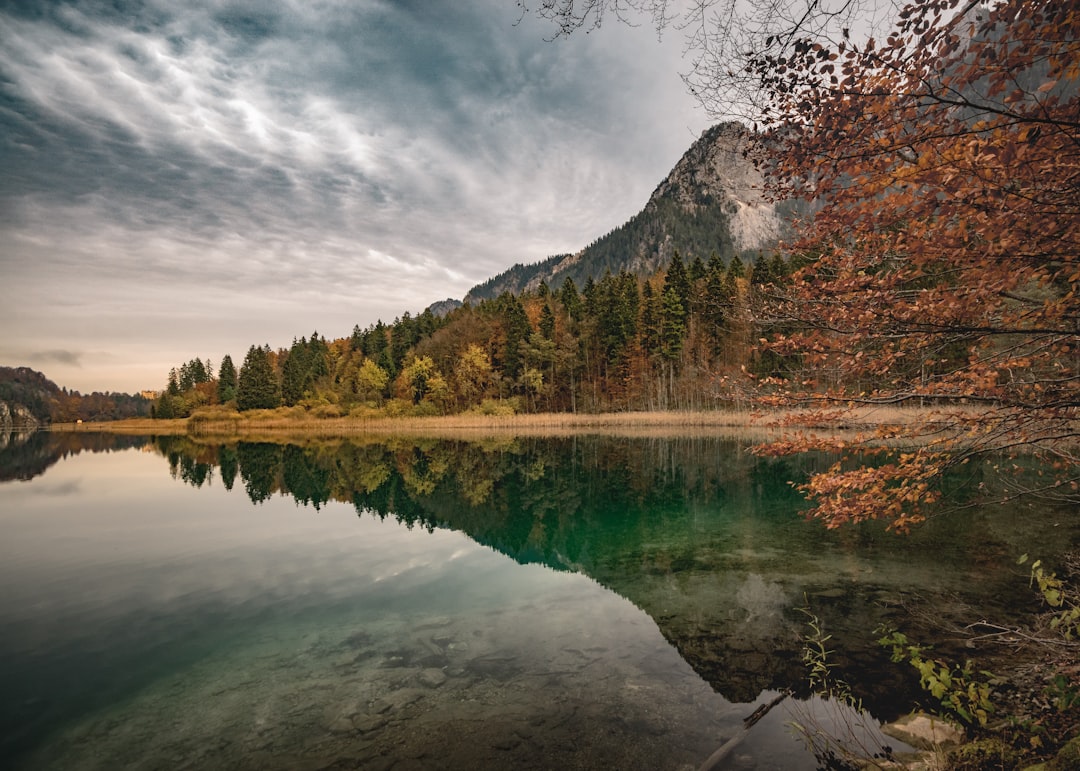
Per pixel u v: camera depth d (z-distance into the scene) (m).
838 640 6.47
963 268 3.07
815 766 4.22
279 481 22.61
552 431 48.84
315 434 60.03
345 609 8.10
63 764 4.50
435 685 5.71
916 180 2.78
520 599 8.45
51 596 8.79
